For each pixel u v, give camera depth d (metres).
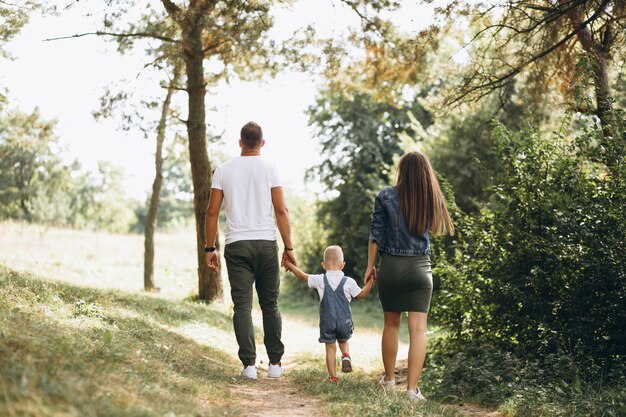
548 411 4.76
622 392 4.96
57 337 4.30
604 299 6.22
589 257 6.23
